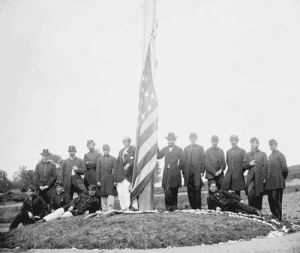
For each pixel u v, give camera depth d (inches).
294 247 368.5
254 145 566.6
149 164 539.5
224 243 393.4
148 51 566.9
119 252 358.6
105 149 584.1
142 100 559.8
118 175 577.3
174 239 390.0
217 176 573.9
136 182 538.0
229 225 435.8
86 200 523.8
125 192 571.5
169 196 554.9
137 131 555.5
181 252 353.1
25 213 524.1
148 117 550.0
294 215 593.6
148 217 449.7
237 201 517.7
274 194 539.8
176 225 420.8
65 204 544.7
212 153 570.3
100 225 425.7
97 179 581.3
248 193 562.6
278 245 378.0
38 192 595.5
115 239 388.2
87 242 387.2
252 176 561.6
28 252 373.1
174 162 560.7
